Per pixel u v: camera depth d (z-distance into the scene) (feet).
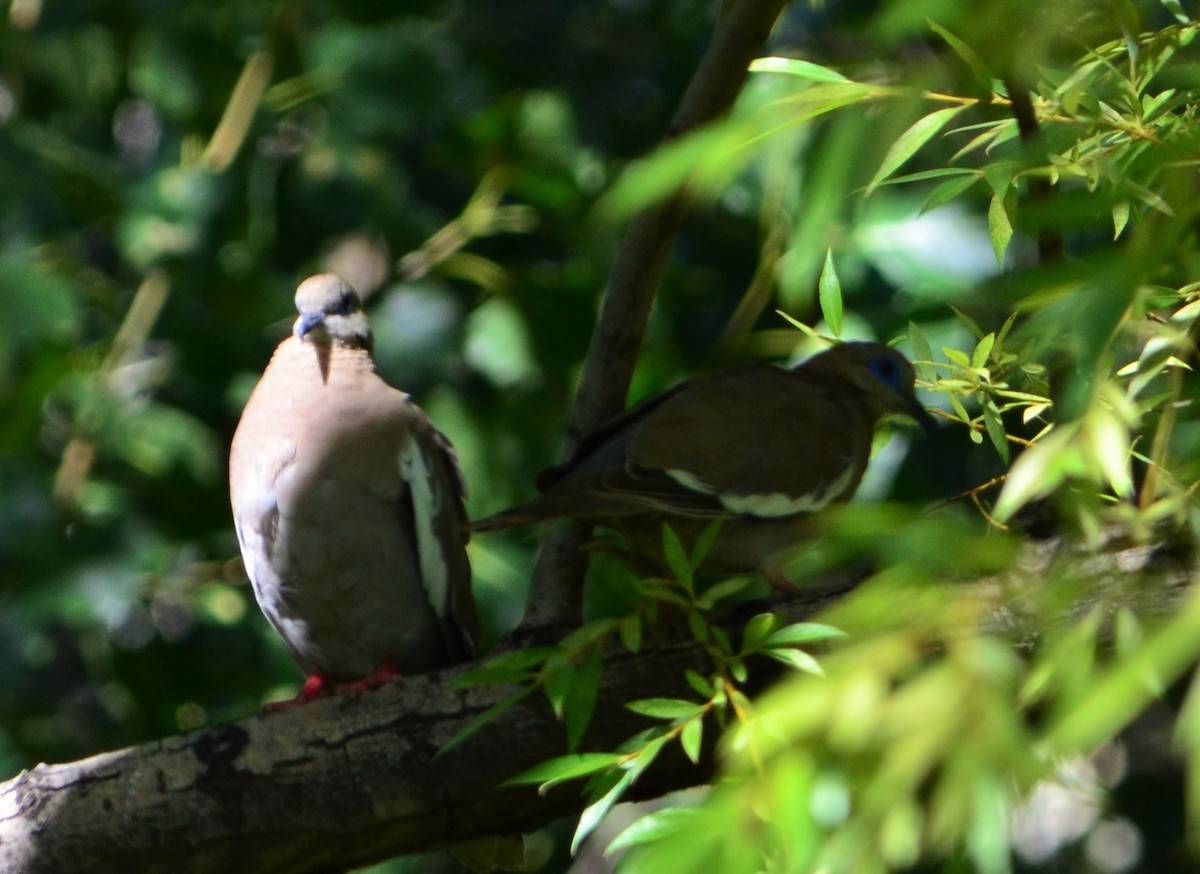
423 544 27.40
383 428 27.35
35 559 35.22
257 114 38.17
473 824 21.83
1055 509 18.08
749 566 24.71
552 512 22.17
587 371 26.22
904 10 10.59
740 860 11.23
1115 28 15.20
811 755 12.07
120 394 37.65
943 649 15.21
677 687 21.40
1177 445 15.42
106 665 38.81
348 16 38.65
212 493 37.32
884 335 29.71
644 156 40.09
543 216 38.65
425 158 38.40
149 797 21.08
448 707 21.50
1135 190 12.53
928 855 14.08
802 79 18.65
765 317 36.60
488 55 42.98
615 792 15.99
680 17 41.39
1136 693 9.99
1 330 33.71
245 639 38.55
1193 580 15.84
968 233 27.84
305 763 21.26
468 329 38.04
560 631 23.58
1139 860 39.24
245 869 21.30
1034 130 15.92
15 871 20.98
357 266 44.47
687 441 23.77
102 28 41.24
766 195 31.91
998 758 10.67
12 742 36.73
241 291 38.06
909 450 33.45
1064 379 17.60
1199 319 15.75
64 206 37.70
